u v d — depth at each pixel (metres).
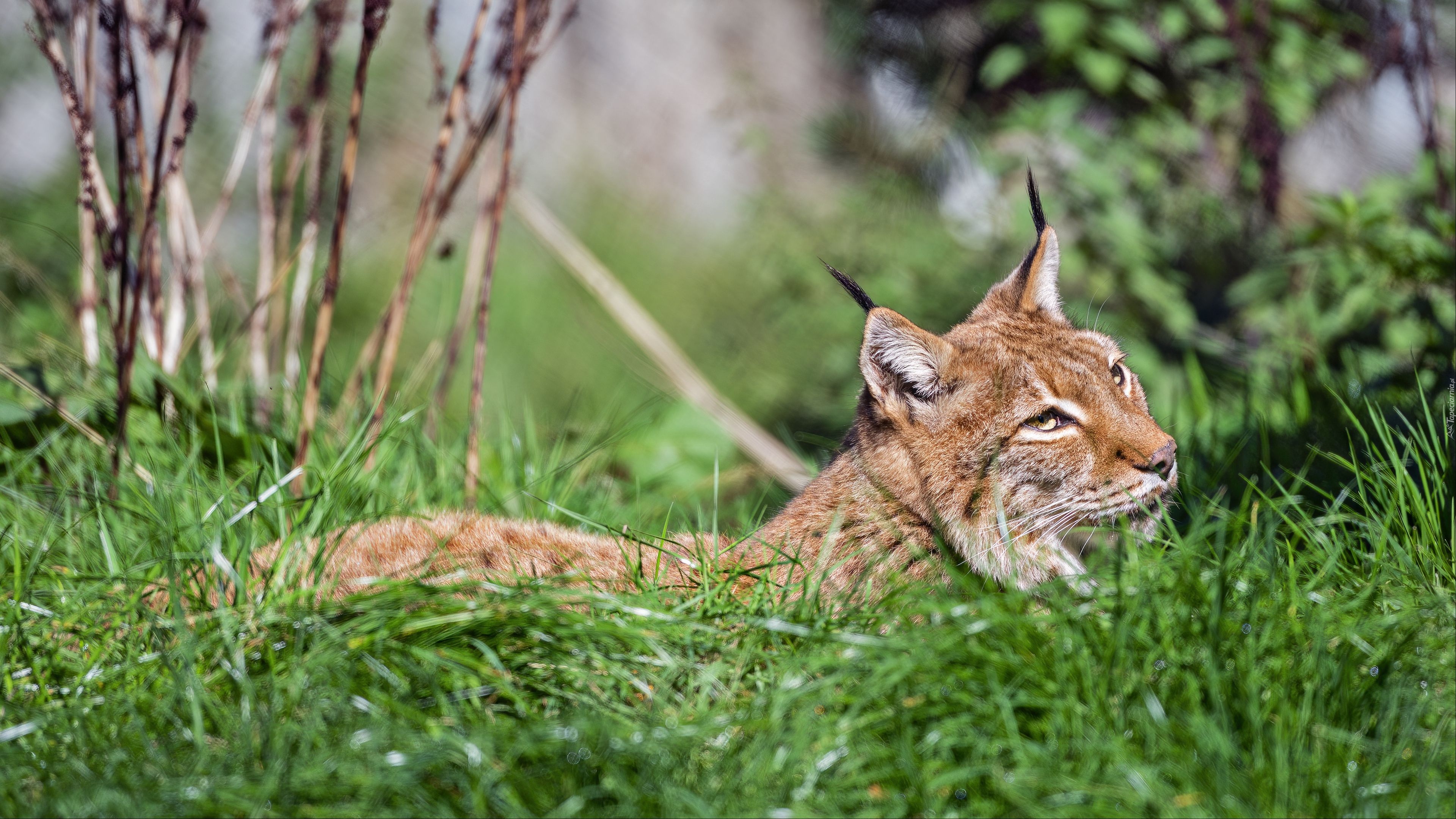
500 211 10.38
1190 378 13.20
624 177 22.39
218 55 18.78
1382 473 8.27
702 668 6.38
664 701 6.08
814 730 5.70
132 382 10.03
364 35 9.35
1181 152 15.99
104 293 9.84
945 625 6.34
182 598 7.11
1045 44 16.45
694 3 23.88
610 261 20.39
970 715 5.73
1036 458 8.22
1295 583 6.62
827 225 18.64
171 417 10.05
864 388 8.57
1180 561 6.73
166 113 9.19
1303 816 5.17
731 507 11.73
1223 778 5.23
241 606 6.87
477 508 9.95
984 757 5.62
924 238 17.27
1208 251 16.34
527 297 18.45
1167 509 8.58
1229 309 16.58
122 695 6.19
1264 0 15.36
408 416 9.73
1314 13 15.98
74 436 10.12
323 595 7.28
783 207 19.17
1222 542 7.02
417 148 20.47
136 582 7.20
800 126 21.62
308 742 5.59
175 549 7.84
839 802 5.44
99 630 6.87
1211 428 10.41
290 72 18.45
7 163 19.09
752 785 5.41
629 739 5.59
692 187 22.55
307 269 11.34
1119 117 16.44
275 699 5.83
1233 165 16.16
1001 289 9.45
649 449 12.19
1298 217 16.44
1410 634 6.18
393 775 5.27
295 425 10.85
